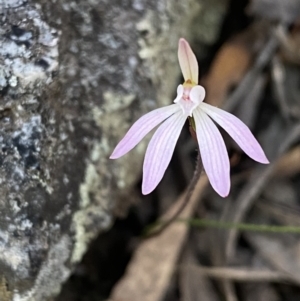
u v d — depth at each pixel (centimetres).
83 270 14
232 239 15
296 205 16
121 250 15
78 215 12
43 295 11
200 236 15
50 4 11
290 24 17
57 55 10
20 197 10
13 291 10
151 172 10
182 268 15
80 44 11
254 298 15
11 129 10
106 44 12
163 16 13
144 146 13
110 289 14
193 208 15
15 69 10
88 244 12
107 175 12
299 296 15
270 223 16
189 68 10
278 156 16
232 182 16
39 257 11
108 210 13
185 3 14
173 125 10
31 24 10
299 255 15
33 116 10
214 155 10
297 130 16
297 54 17
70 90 11
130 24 12
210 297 14
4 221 10
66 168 11
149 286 13
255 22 17
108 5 12
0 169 10
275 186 16
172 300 15
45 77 10
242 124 10
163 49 13
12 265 10
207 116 10
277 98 17
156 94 13
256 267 15
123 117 12
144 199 15
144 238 14
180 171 15
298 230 13
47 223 11
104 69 12
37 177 10
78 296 14
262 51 17
